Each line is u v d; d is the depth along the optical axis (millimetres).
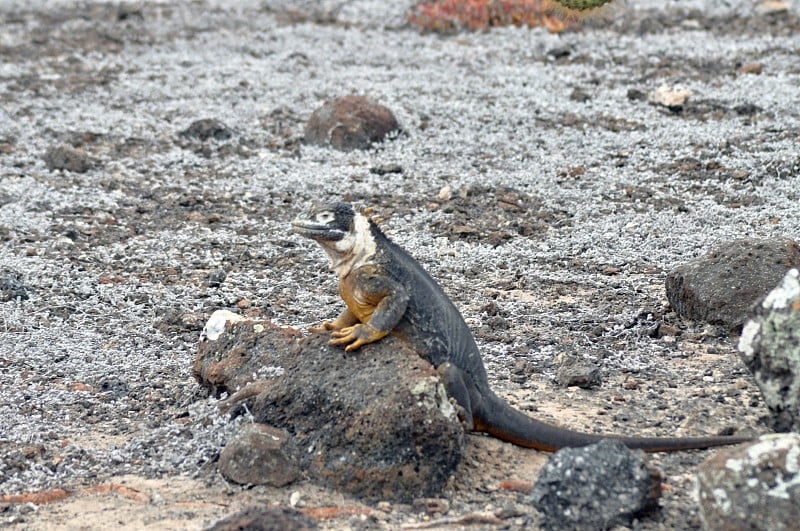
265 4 62531
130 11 61531
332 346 17859
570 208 32094
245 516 15180
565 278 27031
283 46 52875
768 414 18984
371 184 34688
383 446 16422
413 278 17609
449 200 33094
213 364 19547
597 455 15430
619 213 31656
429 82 45094
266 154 38094
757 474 14133
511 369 21766
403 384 16484
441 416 16438
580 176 34656
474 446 18000
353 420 16719
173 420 19609
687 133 37344
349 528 15602
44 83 47469
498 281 27078
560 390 20719
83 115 42406
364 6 59719
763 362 17562
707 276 23516
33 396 20906
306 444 17188
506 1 53781
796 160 34000
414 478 16453
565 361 21625
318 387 17344
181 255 29516
